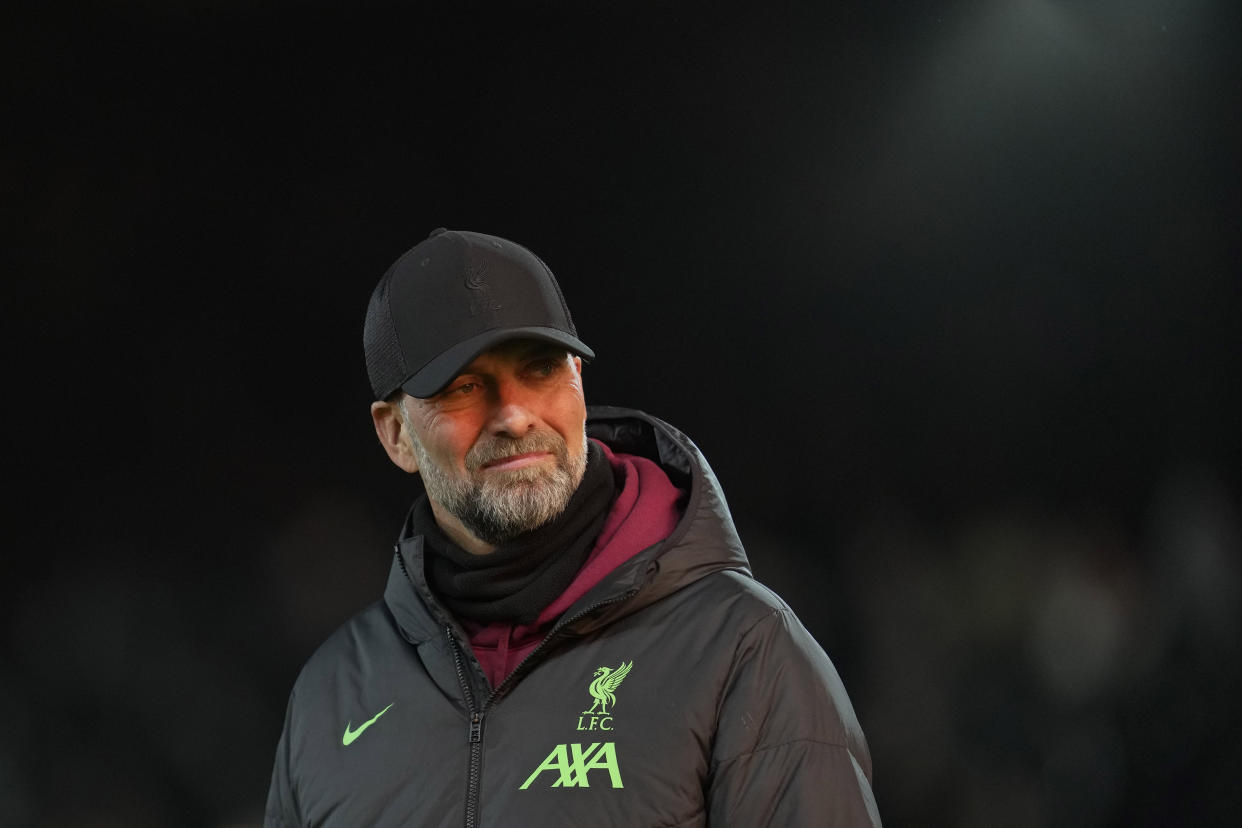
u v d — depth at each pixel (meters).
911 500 31.73
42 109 30.06
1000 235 32.16
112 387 30.80
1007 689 23.84
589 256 32.94
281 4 31.02
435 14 31.78
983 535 27.30
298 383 31.73
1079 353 31.62
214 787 25.91
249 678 28.23
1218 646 22.45
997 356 32.16
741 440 32.97
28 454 30.06
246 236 31.59
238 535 30.58
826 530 31.75
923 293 32.72
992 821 22.47
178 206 31.23
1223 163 30.25
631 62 32.28
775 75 32.12
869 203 32.62
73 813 24.45
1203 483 27.61
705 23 31.92
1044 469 31.20
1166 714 21.75
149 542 30.12
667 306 33.16
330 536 30.80
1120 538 26.00
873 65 31.70
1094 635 23.61
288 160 31.73
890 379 32.78
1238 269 30.38
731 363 33.19
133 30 30.34
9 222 30.05
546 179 32.62
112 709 26.16
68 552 29.61
